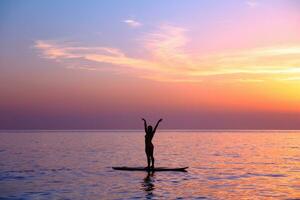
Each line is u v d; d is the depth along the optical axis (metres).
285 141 116.44
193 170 33.28
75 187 23.69
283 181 26.75
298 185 24.88
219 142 104.81
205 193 21.70
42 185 24.50
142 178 27.83
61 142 98.25
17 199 19.80
